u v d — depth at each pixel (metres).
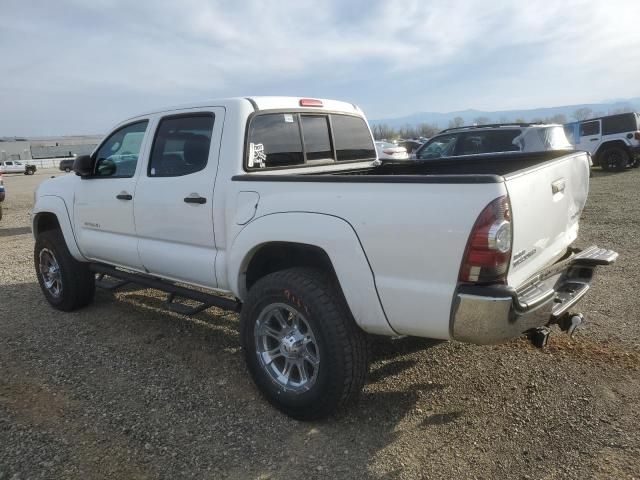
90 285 5.28
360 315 2.91
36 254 5.46
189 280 3.95
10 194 22.55
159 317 5.10
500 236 2.49
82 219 4.82
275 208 3.21
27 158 81.94
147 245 4.20
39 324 4.98
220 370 3.95
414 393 3.52
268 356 3.35
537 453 2.86
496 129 10.03
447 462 2.81
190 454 2.91
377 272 2.81
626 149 18.42
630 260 6.56
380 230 2.77
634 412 3.20
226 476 2.73
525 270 2.88
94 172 4.76
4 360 4.17
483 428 3.11
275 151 3.92
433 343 4.23
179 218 3.87
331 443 3.00
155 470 2.78
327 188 3.00
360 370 3.03
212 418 3.28
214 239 3.65
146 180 4.13
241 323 3.40
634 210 10.39
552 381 3.60
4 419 3.28
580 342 4.18
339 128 4.66
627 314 4.73
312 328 3.02
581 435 3.00
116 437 3.07
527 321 2.68
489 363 3.90
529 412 3.25
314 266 3.40
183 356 4.20
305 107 4.25
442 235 2.58
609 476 2.65
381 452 2.91
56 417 3.30
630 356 3.90
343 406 3.09
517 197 2.63
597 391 3.44
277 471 2.76
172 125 4.02
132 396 3.56
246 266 3.49
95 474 2.74
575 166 3.58
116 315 5.19
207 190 3.64
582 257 3.44
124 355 4.24
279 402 3.25
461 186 2.54
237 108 3.64
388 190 2.76
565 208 3.41
